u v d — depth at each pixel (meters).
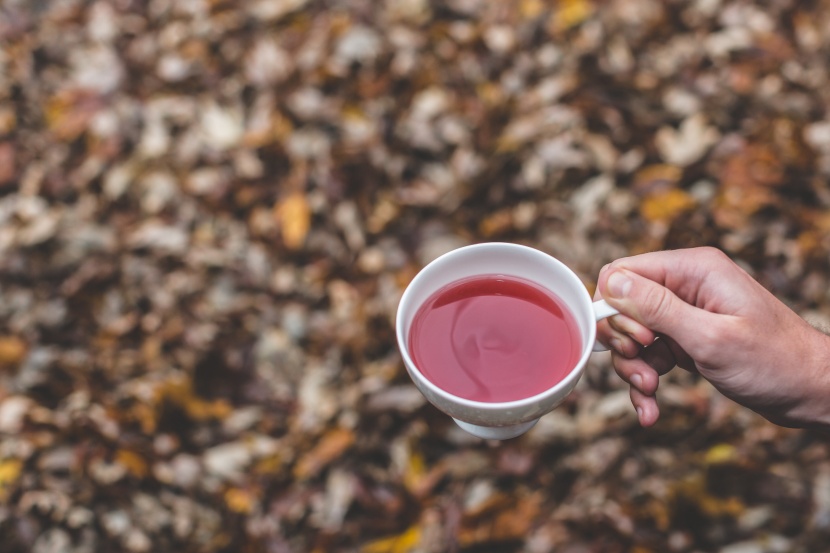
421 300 0.80
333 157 1.30
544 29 1.42
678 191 1.24
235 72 1.43
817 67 1.37
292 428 1.13
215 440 1.13
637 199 1.24
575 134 1.30
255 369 1.17
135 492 1.09
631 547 1.05
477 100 1.35
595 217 1.23
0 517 1.06
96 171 1.32
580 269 1.21
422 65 1.39
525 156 1.28
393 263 1.22
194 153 1.33
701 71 1.38
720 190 1.24
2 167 1.33
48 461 1.10
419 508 1.08
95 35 1.49
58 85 1.43
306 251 1.24
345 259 1.23
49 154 1.34
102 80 1.43
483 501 1.07
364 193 1.27
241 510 1.08
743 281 0.83
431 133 1.31
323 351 1.17
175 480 1.10
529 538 1.06
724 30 1.42
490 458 1.10
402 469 1.10
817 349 0.83
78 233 1.25
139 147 1.34
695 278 0.84
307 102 1.37
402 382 1.14
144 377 1.16
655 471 1.08
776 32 1.41
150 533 1.07
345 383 1.15
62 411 1.14
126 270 1.23
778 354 0.83
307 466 1.10
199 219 1.27
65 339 1.19
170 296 1.21
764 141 1.28
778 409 0.86
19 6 1.52
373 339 1.17
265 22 1.48
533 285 0.80
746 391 0.85
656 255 0.85
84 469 1.09
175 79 1.42
